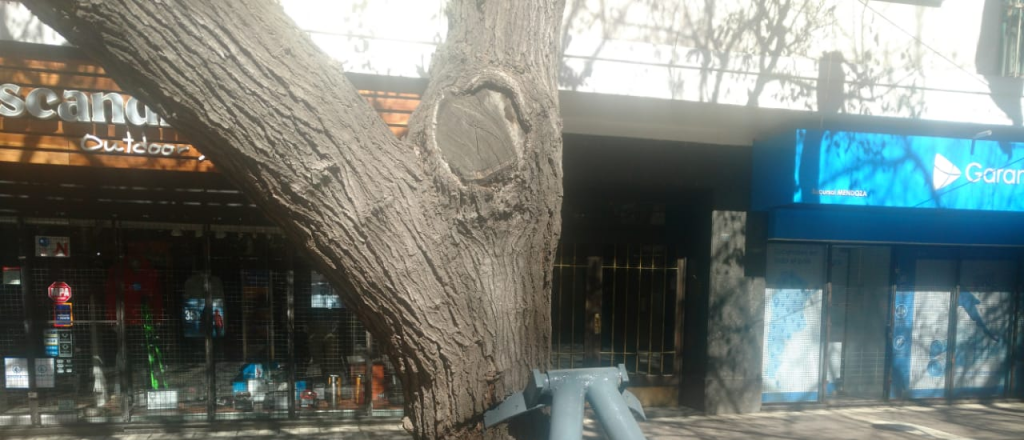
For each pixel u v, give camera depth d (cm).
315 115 133
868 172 714
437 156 151
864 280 843
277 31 133
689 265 808
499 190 151
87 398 670
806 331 820
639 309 803
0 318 653
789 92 677
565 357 786
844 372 839
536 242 161
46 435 655
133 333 678
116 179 638
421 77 601
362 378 723
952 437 704
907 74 699
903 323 852
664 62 647
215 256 691
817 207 740
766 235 784
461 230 150
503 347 158
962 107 718
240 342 699
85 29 121
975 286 868
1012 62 746
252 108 127
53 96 570
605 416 129
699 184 770
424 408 164
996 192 750
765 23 711
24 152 574
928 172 730
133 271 675
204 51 124
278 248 704
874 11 729
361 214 138
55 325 662
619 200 793
